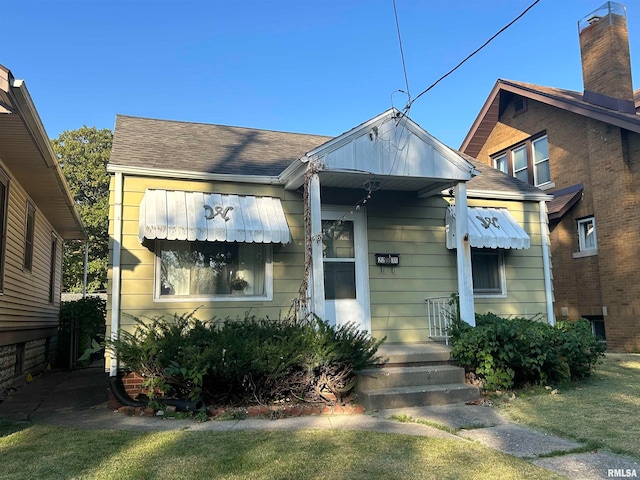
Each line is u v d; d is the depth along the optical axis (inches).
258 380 245.8
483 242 352.8
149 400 252.2
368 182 319.3
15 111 230.2
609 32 511.2
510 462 157.9
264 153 370.6
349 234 348.2
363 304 341.7
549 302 389.4
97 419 232.2
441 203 369.1
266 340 247.9
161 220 276.4
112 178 291.4
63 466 157.6
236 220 294.0
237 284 311.6
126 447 178.1
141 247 290.8
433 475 146.5
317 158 286.7
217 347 237.3
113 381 262.7
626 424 201.9
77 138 1217.4
